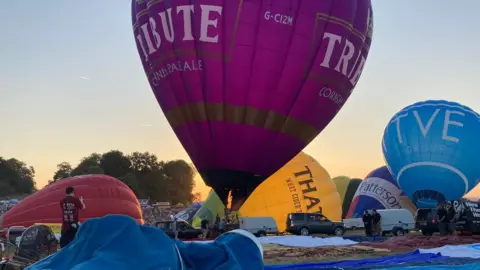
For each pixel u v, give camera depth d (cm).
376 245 1556
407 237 1920
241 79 1352
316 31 1362
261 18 1332
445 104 2559
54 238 841
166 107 1478
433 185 2442
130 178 9156
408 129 2528
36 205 2417
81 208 931
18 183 11719
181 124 1452
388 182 3228
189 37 1360
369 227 2428
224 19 1337
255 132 1390
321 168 2691
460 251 1238
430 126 2478
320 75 1387
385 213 2534
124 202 2592
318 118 1441
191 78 1379
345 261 1084
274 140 1414
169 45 1398
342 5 1403
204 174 1455
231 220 2548
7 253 1063
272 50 1340
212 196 2988
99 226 468
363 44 1481
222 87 1362
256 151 1409
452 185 2431
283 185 2598
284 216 2589
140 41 1512
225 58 1343
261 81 1352
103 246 451
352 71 1463
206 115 1393
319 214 2492
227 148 1405
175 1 1380
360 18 1459
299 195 2600
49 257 477
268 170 1444
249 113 1373
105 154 9881
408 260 1077
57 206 2428
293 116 1403
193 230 2567
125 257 441
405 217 2547
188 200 10425
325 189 2645
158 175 10019
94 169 8769
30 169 12294
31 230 831
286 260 1148
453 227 2161
